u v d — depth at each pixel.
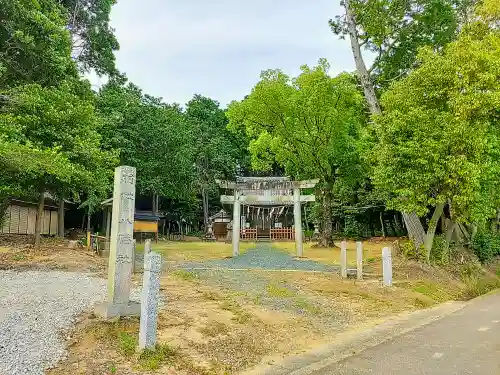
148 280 6.32
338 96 23.06
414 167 14.81
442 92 15.02
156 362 5.88
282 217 43.09
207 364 6.24
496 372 5.75
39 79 18.11
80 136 18.23
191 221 48.09
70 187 19.44
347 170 26.36
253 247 28.42
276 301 10.32
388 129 15.15
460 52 14.89
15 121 14.91
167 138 34.06
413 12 20.55
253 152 27.77
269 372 6.23
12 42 16.30
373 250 24.89
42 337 6.51
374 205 34.03
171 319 7.94
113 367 5.70
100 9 28.42
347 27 22.19
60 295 9.43
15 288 10.12
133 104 32.16
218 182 21.41
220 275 13.53
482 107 14.38
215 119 50.19
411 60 22.05
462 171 13.95
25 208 26.38
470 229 21.28
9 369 5.30
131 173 8.02
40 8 17.38
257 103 24.42
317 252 23.66
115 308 7.48
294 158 26.83
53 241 21.22
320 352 7.23
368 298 11.59
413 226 17.94
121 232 7.77
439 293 13.43
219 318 8.40
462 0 21.34
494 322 9.23
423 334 8.20
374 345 7.52
